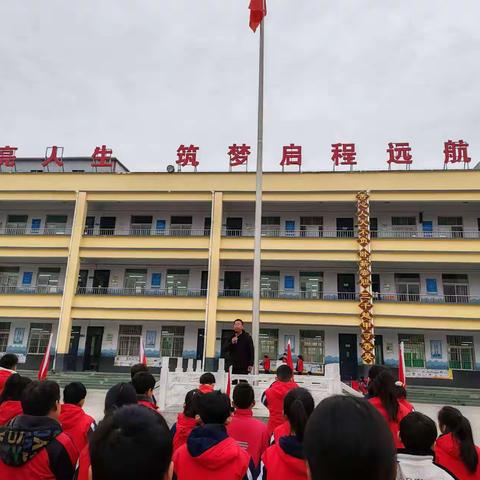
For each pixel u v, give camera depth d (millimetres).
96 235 24531
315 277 24359
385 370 4449
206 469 2787
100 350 24438
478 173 22719
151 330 24516
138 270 25484
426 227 24188
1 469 2670
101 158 26344
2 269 26078
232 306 22953
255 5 13195
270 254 23438
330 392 9867
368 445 1286
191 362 13289
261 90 13117
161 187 24750
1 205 26641
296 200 23750
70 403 3961
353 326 22641
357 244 23062
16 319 25078
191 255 23938
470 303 21938
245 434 4168
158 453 1521
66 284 23812
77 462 2879
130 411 1640
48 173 25375
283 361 18297
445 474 2740
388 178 23281
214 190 24359
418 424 2873
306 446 1384
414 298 23516
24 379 4254
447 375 22375
